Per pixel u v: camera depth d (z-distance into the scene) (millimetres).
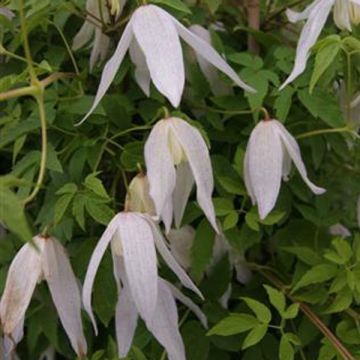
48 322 448
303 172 410
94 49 435
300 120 453
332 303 435
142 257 360
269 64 449
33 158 403
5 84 373
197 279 425
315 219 453
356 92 431
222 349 449
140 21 376
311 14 397
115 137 425
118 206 442
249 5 474
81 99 423
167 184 377
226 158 446
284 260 454
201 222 427
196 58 439
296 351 435
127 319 393
